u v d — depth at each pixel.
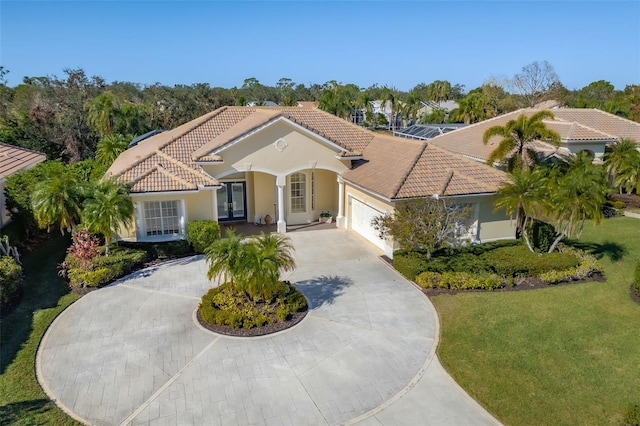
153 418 11.29
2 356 13.86
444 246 21.89
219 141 26.50
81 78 58.84
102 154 41.84
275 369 13.41
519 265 20.03
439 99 130.12
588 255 22.67
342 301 18.08
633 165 34.47
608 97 94.38
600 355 14.40
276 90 142.62
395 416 11.51
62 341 14.85
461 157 25.53
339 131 31.92
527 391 12.55
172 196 23.48
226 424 11.14
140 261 21.64
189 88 84.94
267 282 15.59
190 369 13.37
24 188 23.73
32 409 11.47
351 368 13.53
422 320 16.56
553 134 27.80
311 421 11.29
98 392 12.25
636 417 10.85
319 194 30.80
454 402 12.07
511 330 15.88
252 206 30.34
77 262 19.97
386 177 24.28
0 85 52.81
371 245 25.36
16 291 18.08
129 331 15.55
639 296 18.73
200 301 17.95
